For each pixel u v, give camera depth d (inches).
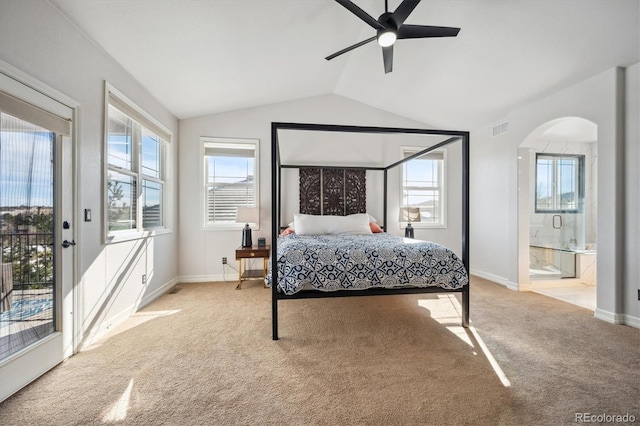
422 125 180.7
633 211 94.0
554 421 50.3
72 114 75.7
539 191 182.2
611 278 97.8
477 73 118.0
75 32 76.7
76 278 75.6
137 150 114.5
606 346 79.0
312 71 136.5
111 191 98.6
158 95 124.8
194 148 155.2
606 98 99.5
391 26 74.9
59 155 71.6
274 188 83.7
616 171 96.3
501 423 50.0
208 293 133.0
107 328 90.9
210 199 161.3
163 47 93.7
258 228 161.2
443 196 183.0
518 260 138.9
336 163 172.7
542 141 182.5
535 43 93.0
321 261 83.8
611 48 87.5
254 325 94.7
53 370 66.8
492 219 157.2
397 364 69.6
